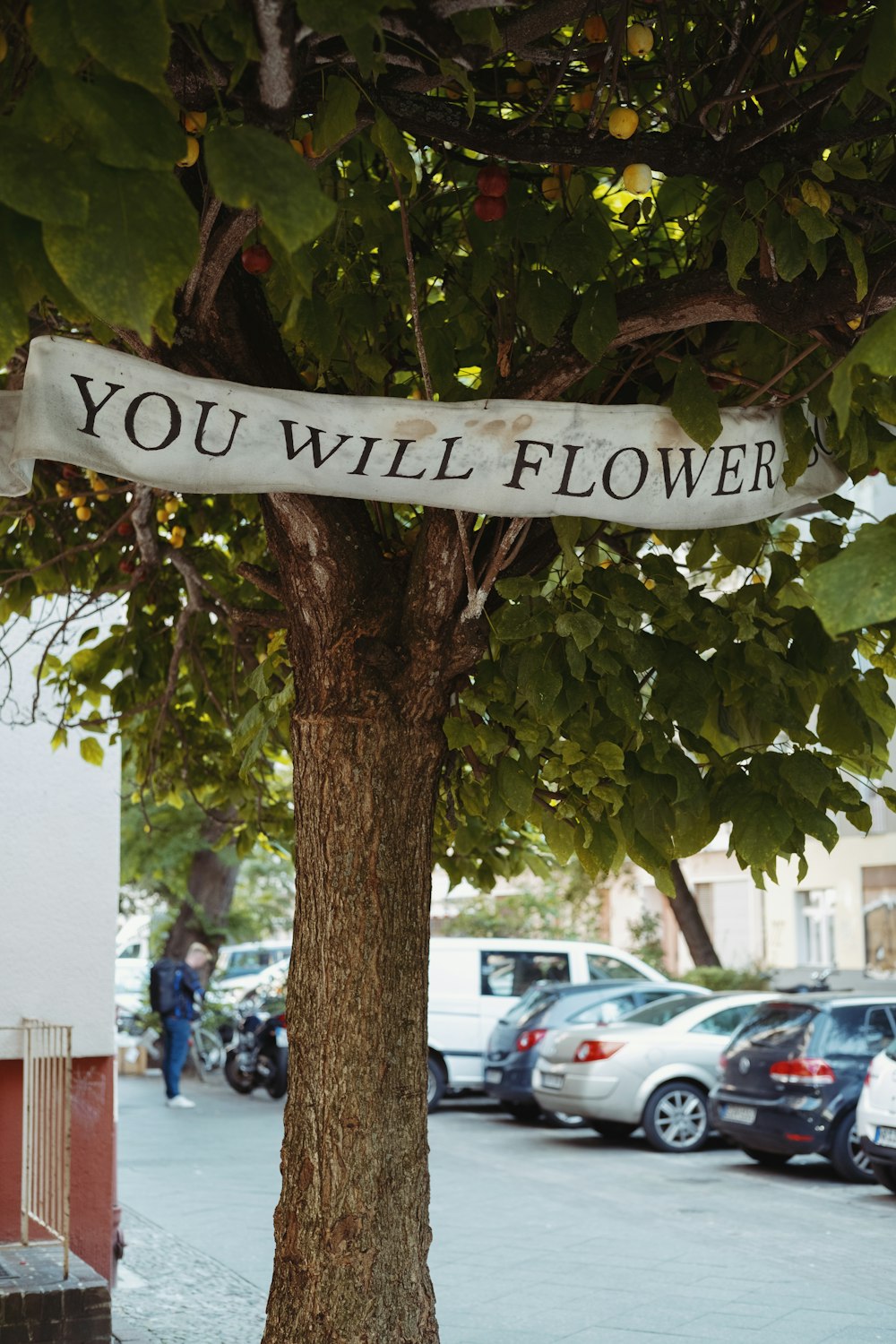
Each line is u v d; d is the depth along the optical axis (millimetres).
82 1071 8195
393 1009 4238
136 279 2355
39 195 2303
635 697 4316
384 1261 4098
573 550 4328
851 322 4016
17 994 8008
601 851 4340
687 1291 8406
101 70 2504
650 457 3936
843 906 25188
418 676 4375
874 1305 8047
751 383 4285
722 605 4734
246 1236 10055
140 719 8797
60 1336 6062
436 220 5121
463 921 32438
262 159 2408
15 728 8266
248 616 4957
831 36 4363
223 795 8852
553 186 4375
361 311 4664
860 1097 12023
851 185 3961
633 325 4180
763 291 4055
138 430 3576
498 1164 13742
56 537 7367
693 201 4965
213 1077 23625
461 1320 7762
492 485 3855
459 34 3348
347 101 3258
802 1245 9781
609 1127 15953
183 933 25406
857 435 4066
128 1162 13656
